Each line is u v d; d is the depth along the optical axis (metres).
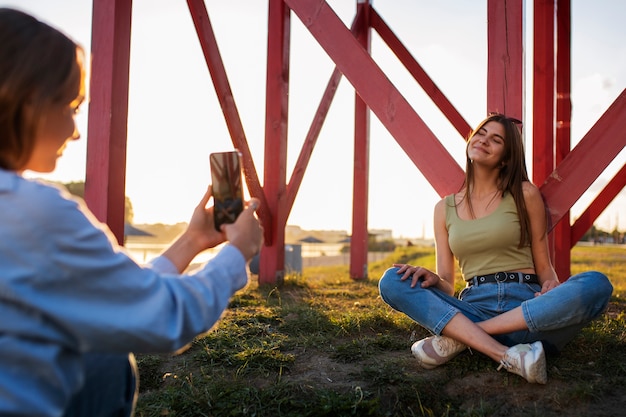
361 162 6.39
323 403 1.93
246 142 4.61
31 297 0.81
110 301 0.87
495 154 2.43
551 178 2.62
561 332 2.20
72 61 0.93
